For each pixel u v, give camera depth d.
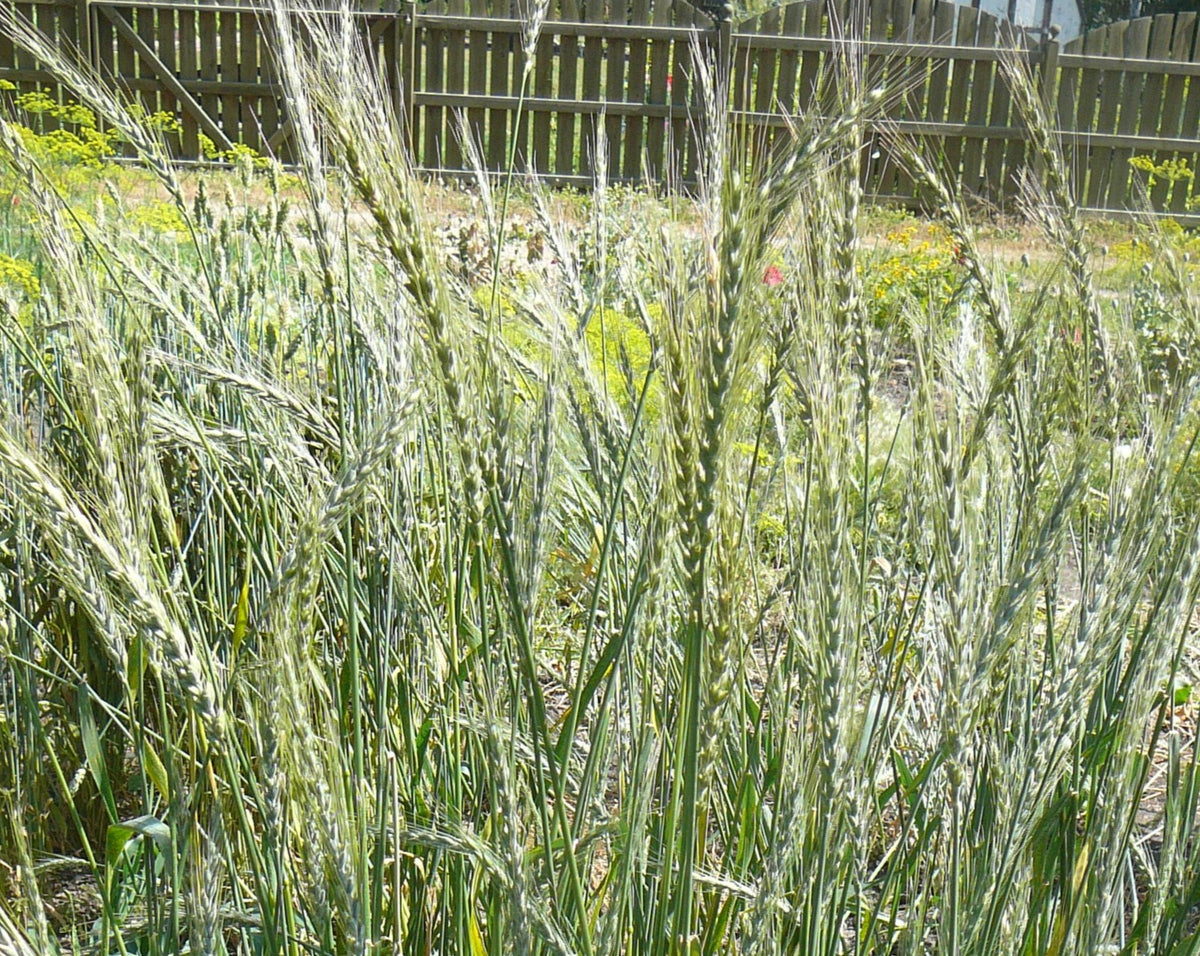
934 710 1.87
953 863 1.51
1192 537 1.68
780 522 2.64
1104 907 1.70
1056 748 1.59
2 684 2.51
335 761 1.39
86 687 1.84
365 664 2.11
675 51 13.36
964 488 1.52
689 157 13.49
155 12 13.26
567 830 1.43
